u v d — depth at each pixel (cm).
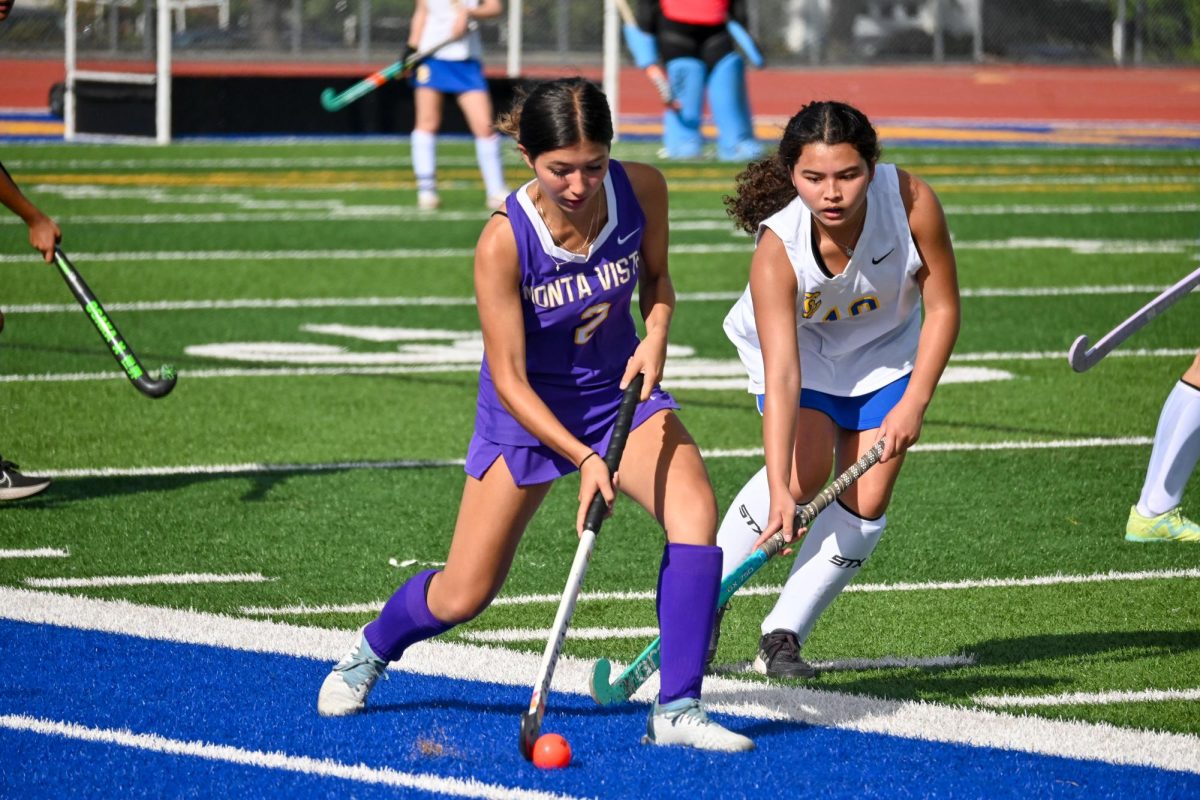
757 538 1806
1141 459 2853
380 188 7069
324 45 11288
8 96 10481
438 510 2525
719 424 3123
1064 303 4462
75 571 2209
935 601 2108
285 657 1877
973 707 1722
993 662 1877
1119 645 1933
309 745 1603
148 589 2133
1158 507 2362
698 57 7869
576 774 1528
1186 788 1505
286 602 2086
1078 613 2056
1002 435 3028
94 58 9388
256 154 8262
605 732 1642
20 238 5528
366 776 1525
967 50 13075
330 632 1964
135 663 1847
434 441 2970
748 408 3266
